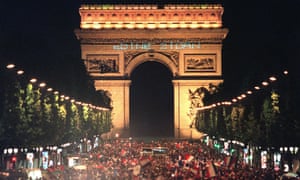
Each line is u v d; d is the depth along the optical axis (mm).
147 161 129125
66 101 196875
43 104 157250
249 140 168875
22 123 131250
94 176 127312
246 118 179375
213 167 109875
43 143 150750
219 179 109000
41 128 145500
